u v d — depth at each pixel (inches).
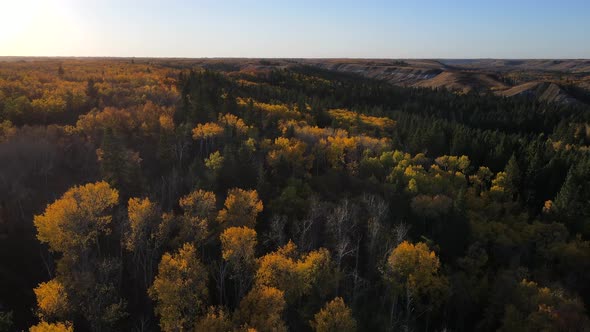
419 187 3572.8
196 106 4493.1
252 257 2413.9
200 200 2751.0
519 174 3964.1
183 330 2015.3
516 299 2324.1
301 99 6904.5
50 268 2466.8
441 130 5113.2
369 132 5344.5
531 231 3105.3
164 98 5280.5
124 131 3944.4
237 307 2316.7
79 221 2278.5
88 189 2474.2
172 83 6638.8
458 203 3029.0
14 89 4719.5
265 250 2768.2
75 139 3597.4
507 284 2429.9
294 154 3727.9
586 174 3656.5
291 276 2222.0
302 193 3319.4
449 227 2915.8
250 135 4192.9
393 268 2401.6
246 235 2346.2
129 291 2443.4
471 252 2755.9
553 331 2050.9
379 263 2568.9
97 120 3912.4
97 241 2480.3
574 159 4153.5
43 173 3142.2
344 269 2511.1
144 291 2442.2
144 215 2456.9
